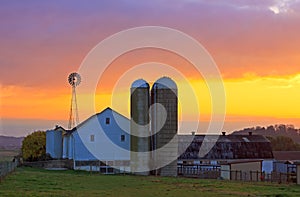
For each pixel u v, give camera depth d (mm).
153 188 34562
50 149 70688
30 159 73500
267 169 65062
